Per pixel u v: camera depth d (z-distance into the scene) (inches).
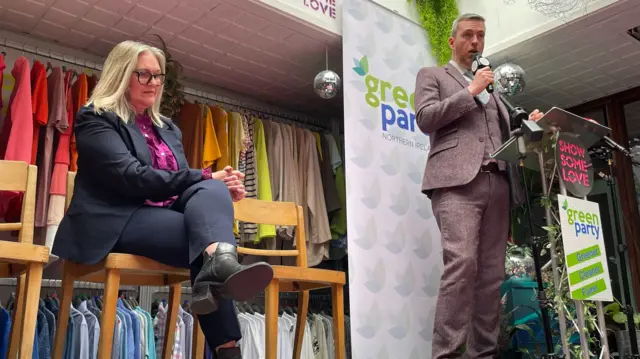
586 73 157.0
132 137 67.7
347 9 129.1
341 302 87.0
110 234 63.2
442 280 94.7
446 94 103.3
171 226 63.4
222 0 119.8
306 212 156.3
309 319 148.3
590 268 81.4
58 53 137.3
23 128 107.5
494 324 102.2
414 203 127.9
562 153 83.5
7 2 119.0
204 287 54.3
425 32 145.7
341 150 181.2
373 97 127.6
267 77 160.7
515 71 133.9
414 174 130.1
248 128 150.0
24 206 71.8
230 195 66.6
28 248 62.6
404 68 136.9
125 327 105.3
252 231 138.9
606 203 159.2
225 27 131.3
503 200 100.8
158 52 75.0
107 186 65.2
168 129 77.4
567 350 83.7
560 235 90.7
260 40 138.2
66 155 114.9
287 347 135.9
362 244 115.7
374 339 112.2
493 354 101.0
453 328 91.4
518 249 143.7
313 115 191.9
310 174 157.8
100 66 142.7
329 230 156.9
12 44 130.0
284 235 146.7
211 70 155.1
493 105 104.3
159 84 72.9
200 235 58.9
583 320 79.5
